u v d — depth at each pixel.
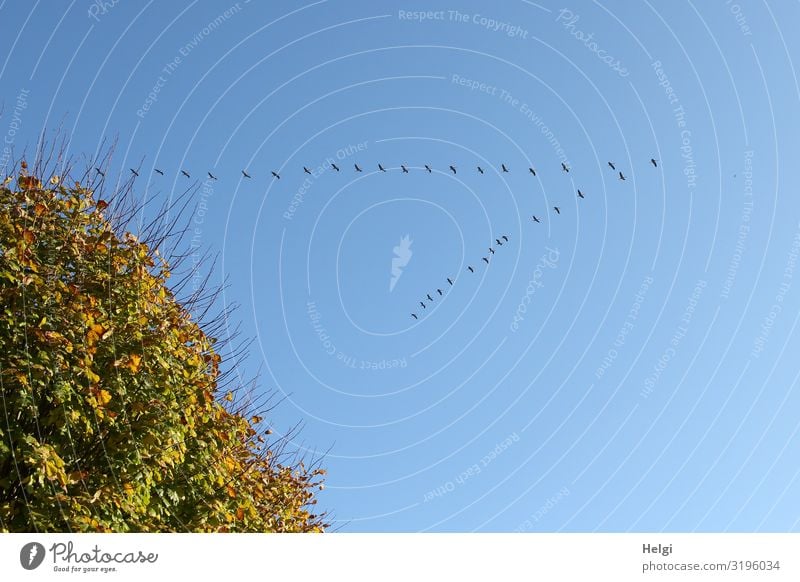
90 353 14.10
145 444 14.62
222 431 16.84
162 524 15.31
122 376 14.95
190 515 15.91
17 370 13.32
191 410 16.03
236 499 16.92
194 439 16.28
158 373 15.52
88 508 13.79
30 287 14.03
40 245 14.80
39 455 12.77
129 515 14.69
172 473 15.75
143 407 14.90
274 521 19.22
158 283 16.25
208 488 16.25
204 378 16.55
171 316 16.22
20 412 13.38
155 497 15.30
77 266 15.06
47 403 14.21
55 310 14.16
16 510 13.17
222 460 16.64
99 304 14.88
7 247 14.09
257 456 18.84
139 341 15.28
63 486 13.02
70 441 14.21
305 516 20.67
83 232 15.23
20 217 14.30
